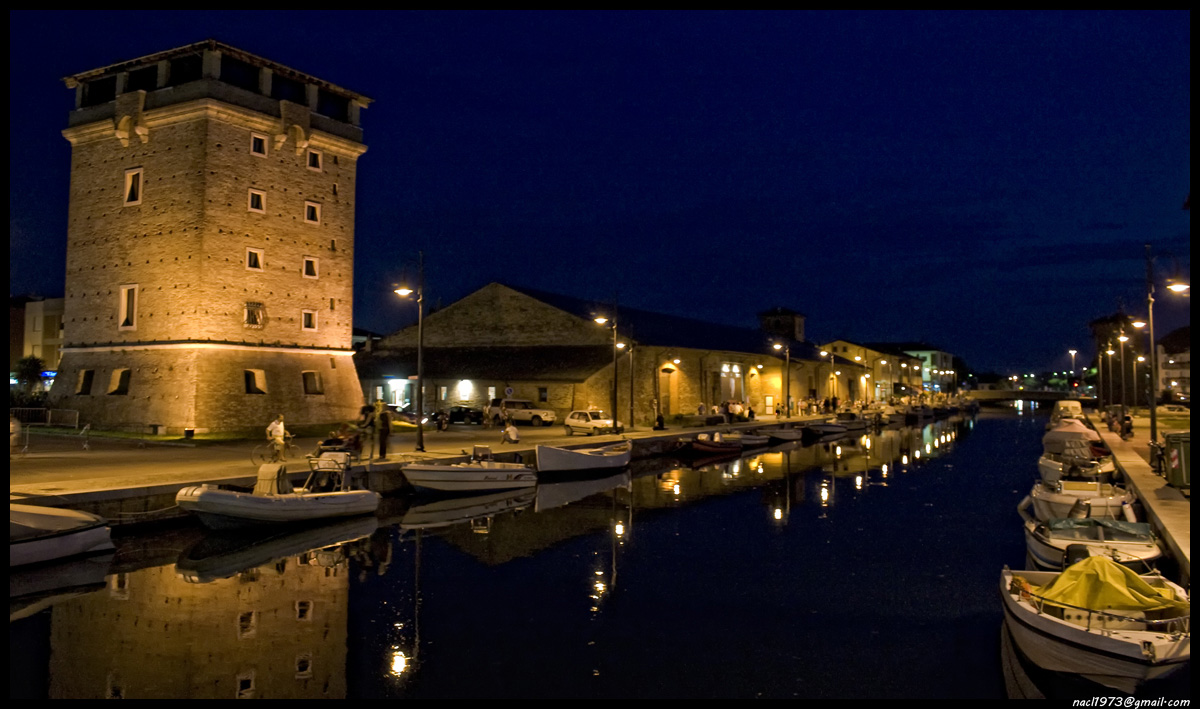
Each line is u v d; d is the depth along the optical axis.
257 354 39.53
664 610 15.81
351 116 45.22
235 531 21.47
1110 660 11.05
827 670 12.81
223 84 38.06
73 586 16.80
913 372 139.38
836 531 23.89
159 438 35.91
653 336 59.81
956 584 17.80
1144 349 95.94
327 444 29.92
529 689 11.95
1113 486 23.98
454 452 33.91
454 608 15.80
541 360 56.28
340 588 17.05
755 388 74.94
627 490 33.03
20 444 32.59
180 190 38.00
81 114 41.53
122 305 39.66
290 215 41.50
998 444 59.34
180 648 13.34
